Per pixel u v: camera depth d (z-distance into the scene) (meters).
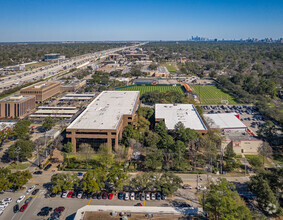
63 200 110.06
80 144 155.62
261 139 162.62
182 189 119.56
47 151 158.50
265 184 103.19
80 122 163.38
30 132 189.75
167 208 94.25
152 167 131.00
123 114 179.75
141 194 114.56
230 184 104.44
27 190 116.12
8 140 175.75
